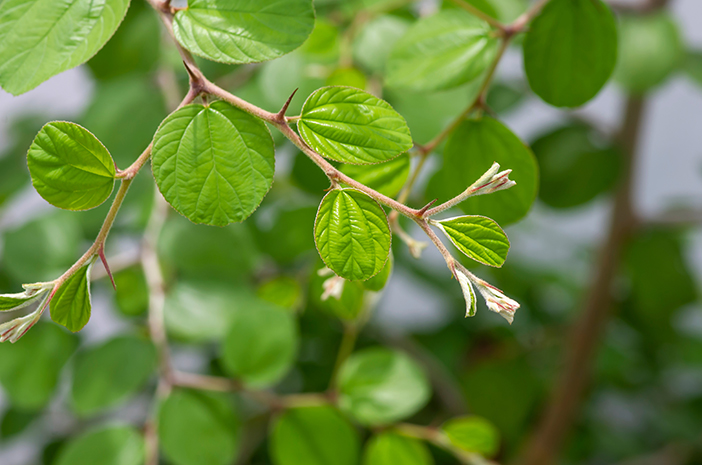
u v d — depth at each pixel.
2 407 1.30
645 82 0.91
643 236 1.28
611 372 1.50
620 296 1.44
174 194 0.56
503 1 0.83
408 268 1.41
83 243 1.03
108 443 0.80
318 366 1.29
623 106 1.13
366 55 0.81
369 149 0.56
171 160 0.56
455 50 0.66
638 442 1.53
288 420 0.84
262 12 0.57
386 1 0.84
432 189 0.68
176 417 0.79
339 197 0.55
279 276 1.00
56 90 1.39
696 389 1.63
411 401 0.83
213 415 0.81
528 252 1.69
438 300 1.81
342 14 0.89
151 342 0.84
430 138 0.77
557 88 0.66
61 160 0.55
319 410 0.84
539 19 0.65
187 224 0.90
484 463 0.86
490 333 1.46
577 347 1.30
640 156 1.21
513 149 0.64
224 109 0.56
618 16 0.98
